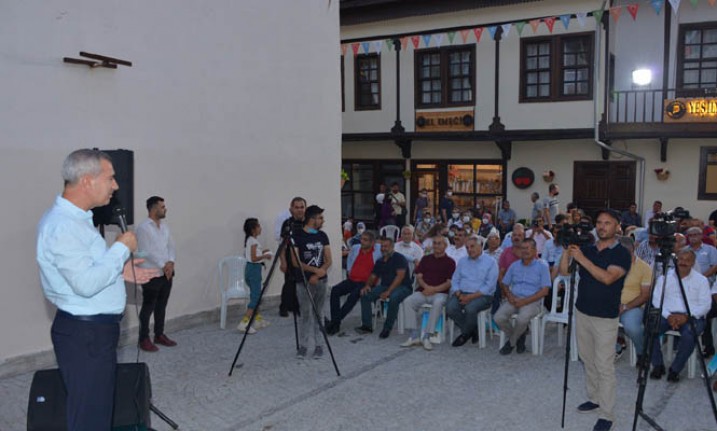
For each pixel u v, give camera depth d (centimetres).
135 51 733
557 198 1739
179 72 788
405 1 1803
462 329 754
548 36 1647
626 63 1650
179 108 790
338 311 816
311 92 983
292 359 696
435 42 1653
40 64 636
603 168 1688
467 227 1121
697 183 1597
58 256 328
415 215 1797
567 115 1645
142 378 400
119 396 391
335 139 1030
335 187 1034
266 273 924
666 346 717
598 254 507
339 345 759
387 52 1870
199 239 825
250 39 880
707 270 802
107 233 700
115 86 712
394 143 1956
